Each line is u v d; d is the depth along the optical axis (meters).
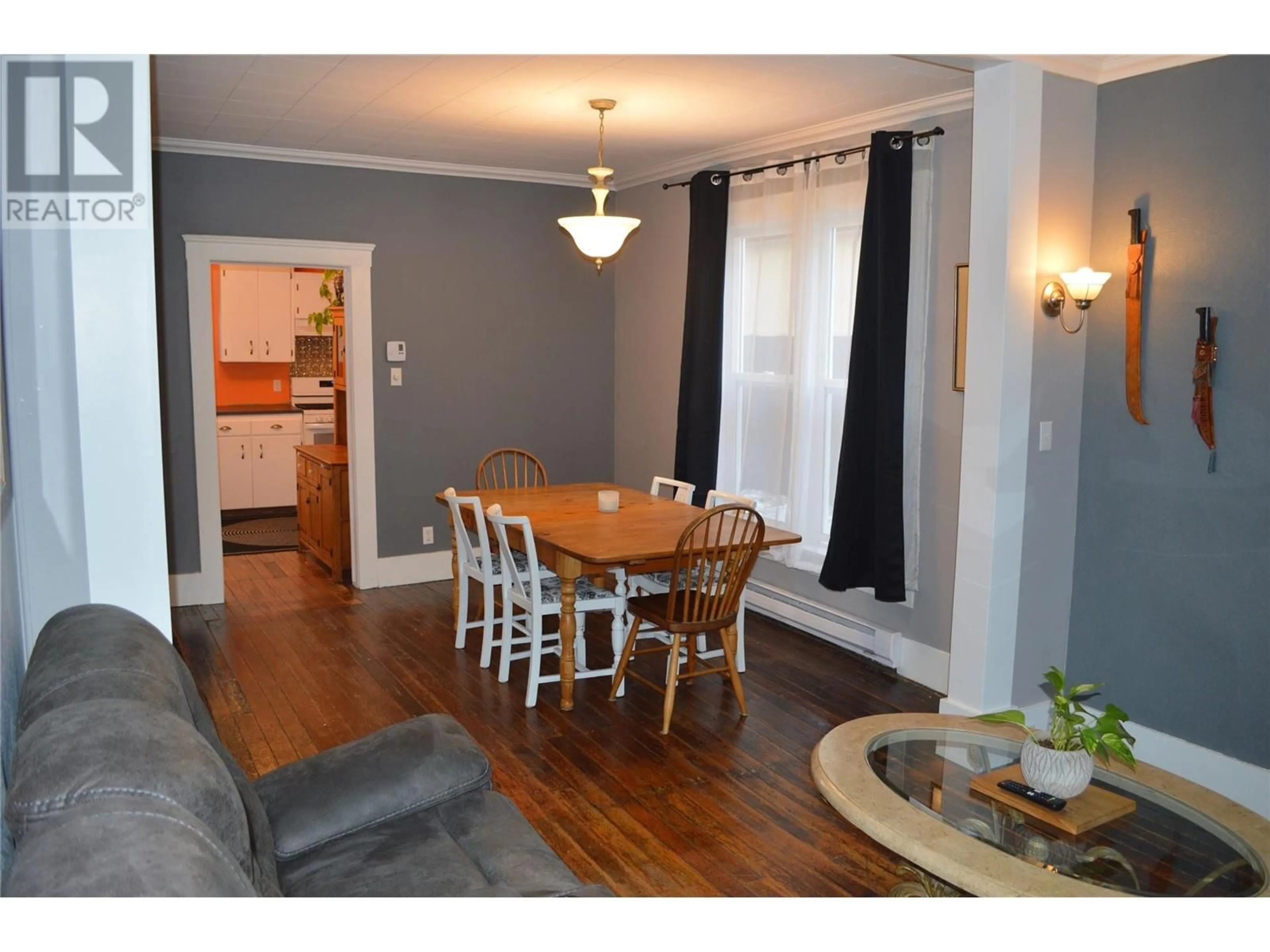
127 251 2.07
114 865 1.04
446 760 2.23
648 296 6.41
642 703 4.22
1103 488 3.74
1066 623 3.88
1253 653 3.33
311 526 6.82
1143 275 3.54
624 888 2.78
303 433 8.72
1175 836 2.22
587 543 3.99
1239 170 3.25
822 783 2.43
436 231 6.10
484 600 5.58
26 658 2.00
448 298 6.18
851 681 4.55
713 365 5.59
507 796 3.34
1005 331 3.49
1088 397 3.77
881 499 4.49
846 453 4.65
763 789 3.42
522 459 6.55
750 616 5.61
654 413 6.44
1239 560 3.35
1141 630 3.66
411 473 6.18
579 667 4.50
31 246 2.02
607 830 3.11
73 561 2.09
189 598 5.65
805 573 5.23
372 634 5.16
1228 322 3.31
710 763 3.63
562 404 6.66
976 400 3.62
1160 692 3.62
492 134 5.08
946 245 4.30
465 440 6.34
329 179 5.75
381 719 4.02
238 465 8.48
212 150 5.40
